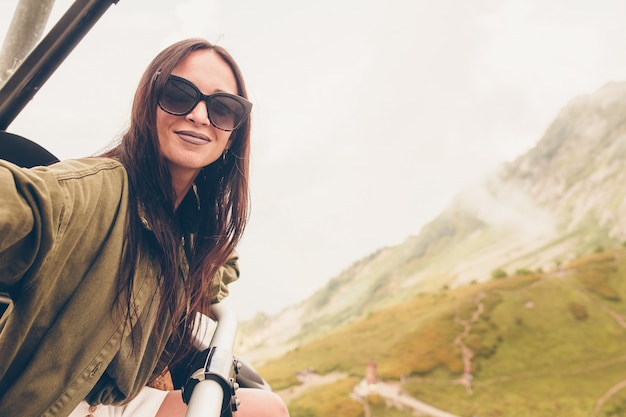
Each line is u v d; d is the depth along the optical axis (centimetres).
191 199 132
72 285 90
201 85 114
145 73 113
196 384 91
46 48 138
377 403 4719
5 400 88
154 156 108
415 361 5319
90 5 138
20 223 69
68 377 91
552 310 5631
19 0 197
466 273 7612
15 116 144
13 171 71
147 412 134
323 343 6625
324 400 4962
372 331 6525
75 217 85
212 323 149
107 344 95
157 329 109
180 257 118
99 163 98
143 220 102
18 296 83
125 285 96
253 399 141
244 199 137
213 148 117
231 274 163
